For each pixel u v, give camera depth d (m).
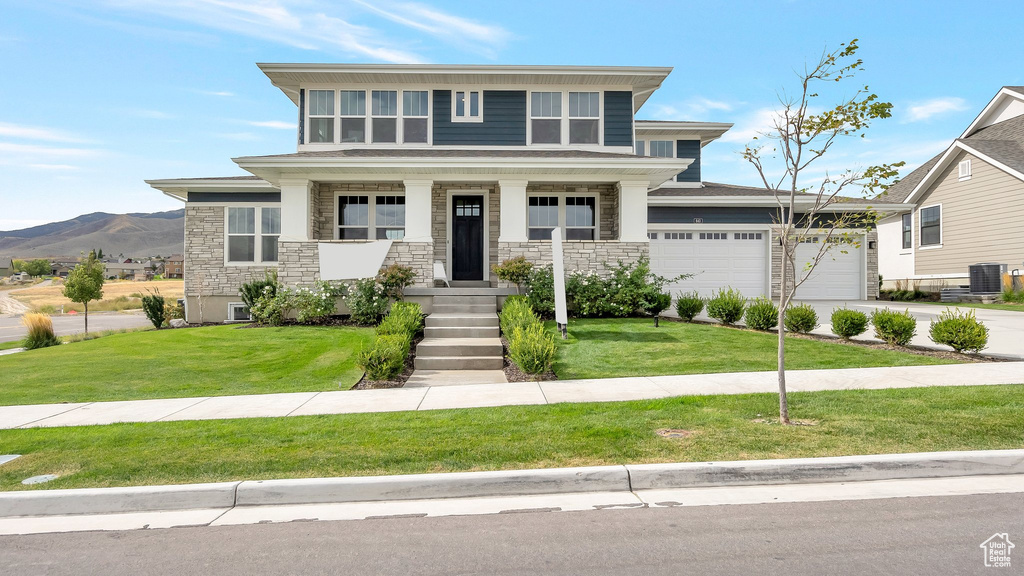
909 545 4.01
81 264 19.61
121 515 4.96
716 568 3.73
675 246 20.53
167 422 7.41
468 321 13.26
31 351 13.55
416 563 3.92
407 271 14.56
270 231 19.78
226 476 5.40
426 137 17.89
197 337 13.52
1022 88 24.67
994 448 5.66
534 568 3.79
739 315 14.27
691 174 23.05
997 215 22.00
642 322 14.29
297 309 14.95
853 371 9.59
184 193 20.36
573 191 17.59
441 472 5.37
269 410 8.01
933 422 6.50
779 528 4.35
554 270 13.55
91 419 7.69
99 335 17.72
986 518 4.45
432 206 17.50
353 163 14.70
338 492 5.16
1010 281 20.70
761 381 9.08
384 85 17.89
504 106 18.00
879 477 5.41
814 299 21.20
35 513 5.01
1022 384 8.28
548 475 5.26
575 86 18.05
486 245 17.55
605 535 4.30
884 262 28.64
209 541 4.37
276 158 14.50
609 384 9.15
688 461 5.48
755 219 20.77
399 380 10.02
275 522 4.71
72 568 3.98
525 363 9.83
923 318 15.49
